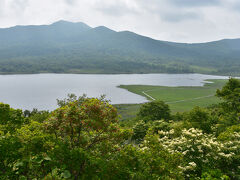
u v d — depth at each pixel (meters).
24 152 8.16
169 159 9.46
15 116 16.52
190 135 13.16
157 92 142.00
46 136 8.84
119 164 7.77
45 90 156.50
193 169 11.28
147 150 9.51
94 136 9.09
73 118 7.88
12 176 7.36
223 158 12.18
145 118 47.66
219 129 24.62
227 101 32.31
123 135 9.05
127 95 132.75
